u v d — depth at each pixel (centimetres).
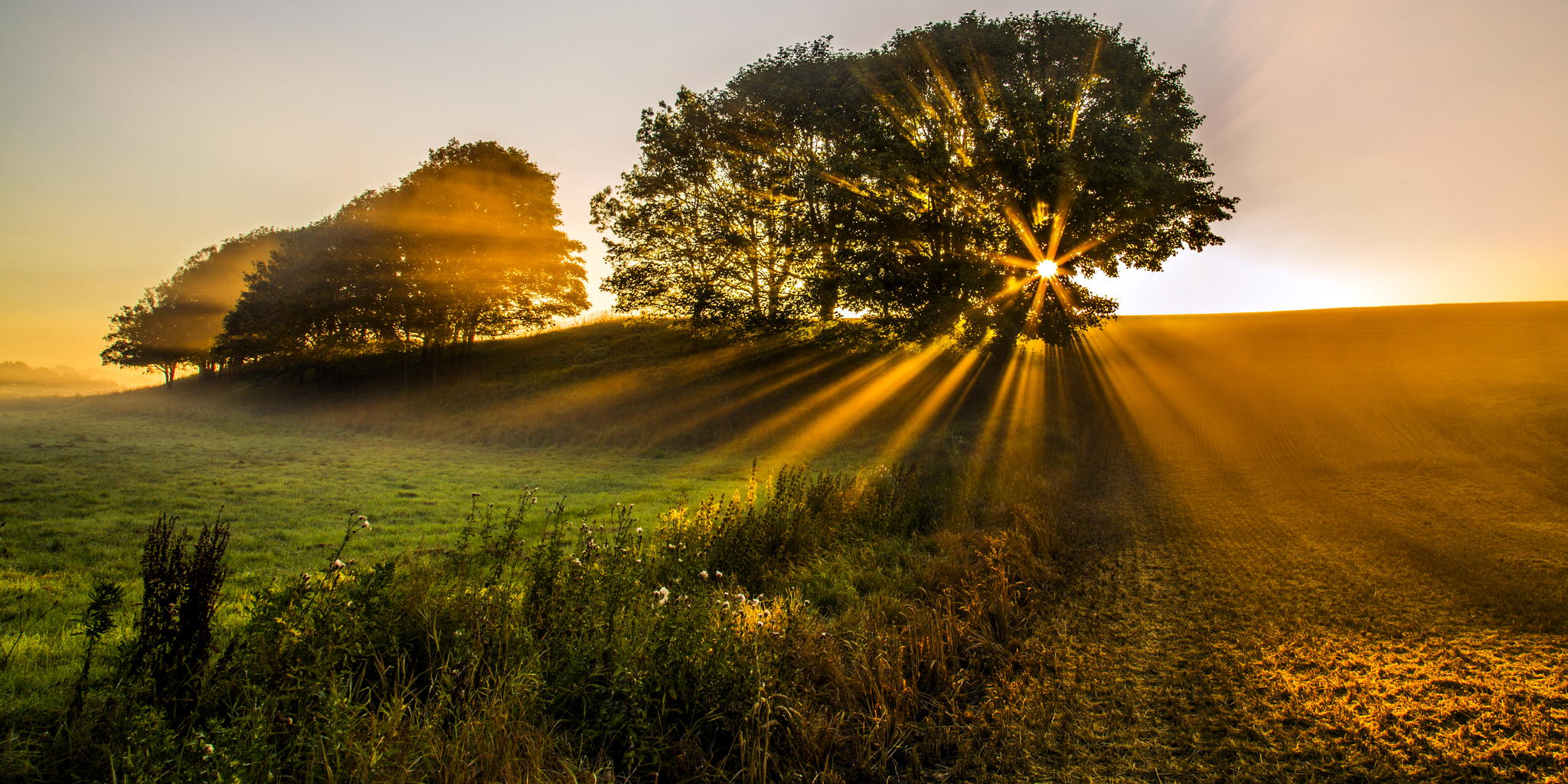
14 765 367
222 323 7794
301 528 1211
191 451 2522
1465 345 3291
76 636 597
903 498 1198
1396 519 1172
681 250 3731
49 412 5062
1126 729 503
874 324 3291
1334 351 3494
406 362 4772
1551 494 1314
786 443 2536
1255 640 667
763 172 3481
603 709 452
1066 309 2705
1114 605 782
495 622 522
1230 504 1350
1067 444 2058
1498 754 456
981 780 439
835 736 464
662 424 3005
